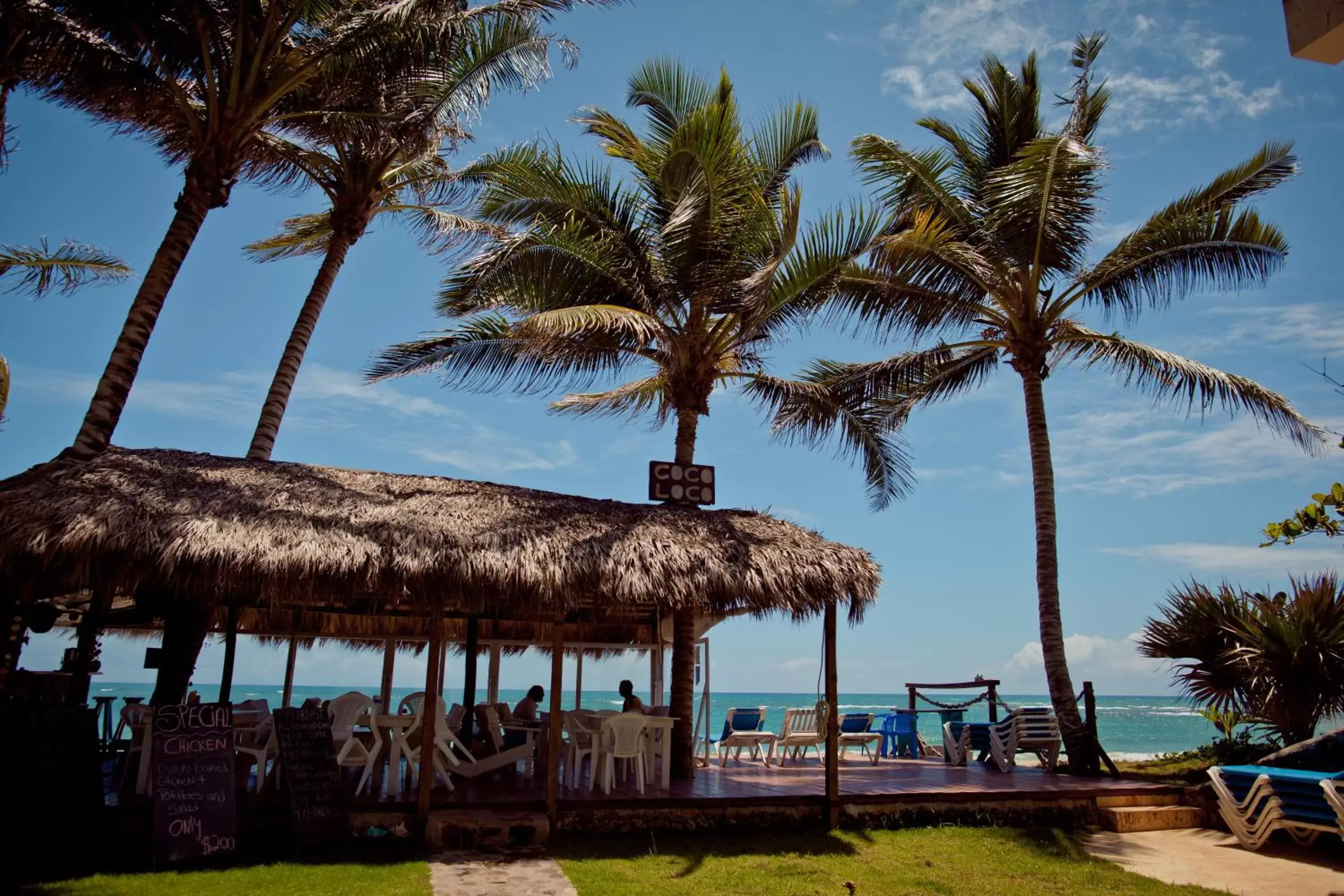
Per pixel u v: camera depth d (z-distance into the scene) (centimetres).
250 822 800
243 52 1144
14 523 736
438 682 881
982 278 1447
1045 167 1349
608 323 1109
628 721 996
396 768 948
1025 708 1320
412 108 1266
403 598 925
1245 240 1341
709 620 1430
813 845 895
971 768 1372
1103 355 1483
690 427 1280
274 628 1444
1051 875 817
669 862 798
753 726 1402
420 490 1011
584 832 891
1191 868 863
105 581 754
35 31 1051
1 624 759
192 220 1080
